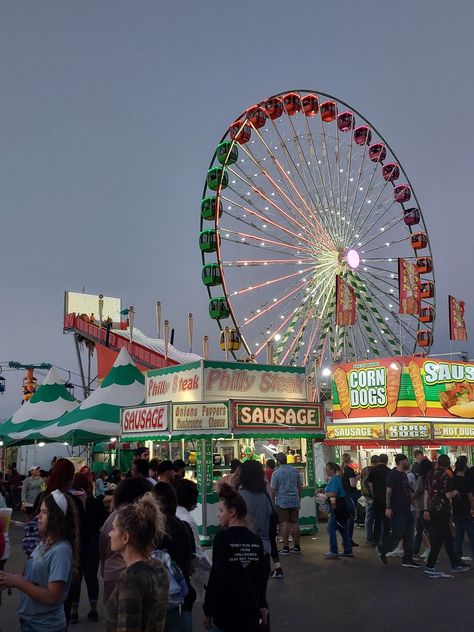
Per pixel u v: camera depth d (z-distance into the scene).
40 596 4.34
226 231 28.95
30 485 17.42
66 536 4.62
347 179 34.28
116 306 60.00
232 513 5.14
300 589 10.12
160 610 3.39
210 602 4.73
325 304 31.94
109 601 3.46
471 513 11.72
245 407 16.72
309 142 33.22
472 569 11.45
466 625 7.96
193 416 16.41
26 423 26.41
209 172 29.02
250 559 4.80
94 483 18.25
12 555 14.14
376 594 9.70
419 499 12.95
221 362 17.58
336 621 8.26
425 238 36.06
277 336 30.09
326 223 32.66
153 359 43.66
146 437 17.53
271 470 16.73
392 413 22.75
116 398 22.95
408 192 36.22
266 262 30.08
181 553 5.48
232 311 27.69
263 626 4.88
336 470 13.39
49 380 28.69
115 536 3.65
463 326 32.97
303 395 18.97
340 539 15.83
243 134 29.48
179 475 10.28
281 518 13.69
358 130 35.47
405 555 11.83
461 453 24.38
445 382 23.42
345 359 31.05
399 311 32.91
